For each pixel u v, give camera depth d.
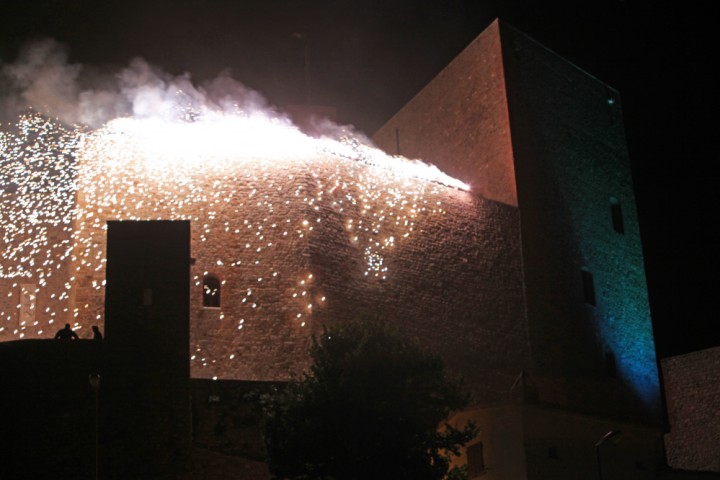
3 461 20.84
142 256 23.42
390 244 29.73
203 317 26.44
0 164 28.36
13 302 26.55
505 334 31.41
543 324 32.62
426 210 31.14
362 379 21.66
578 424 28.48
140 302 23.03
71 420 21.55
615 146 39.19
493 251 32.34
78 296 26.06
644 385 35.56
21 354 21.73
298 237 27.86
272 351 26.55
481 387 29.92
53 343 22.03
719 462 32.06
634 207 38.81
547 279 33.47
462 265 31.27
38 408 21.41
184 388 22.61
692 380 33.66
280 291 27.19
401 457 21.14
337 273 28.09
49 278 26.92
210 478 22.20
